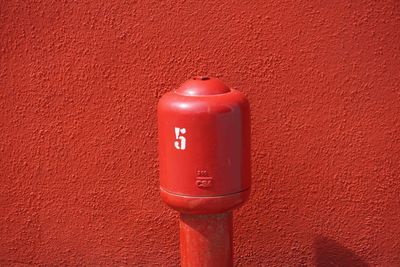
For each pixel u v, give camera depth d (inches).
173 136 80.1
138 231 102.3
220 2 93.4
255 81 95.2
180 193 80.8
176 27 94.6
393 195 97.6
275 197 99.0
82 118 98.9
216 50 94.7
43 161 100.9
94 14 95.4
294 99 95.3
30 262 104.5
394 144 95.9
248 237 101.0
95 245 103.3
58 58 97.2
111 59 96.5
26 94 98.7
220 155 79.5
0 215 103.3
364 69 93.7
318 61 93.9
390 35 92.5
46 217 102.8
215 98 79.6
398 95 94.3
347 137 96.0
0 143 100.7
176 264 103.0
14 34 96.9
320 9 92.4
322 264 100.7
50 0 95.5
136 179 100.3
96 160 100.2
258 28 93.6
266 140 97.0
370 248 99.5
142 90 97.0
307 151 96.9
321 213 99.0
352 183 97.5
